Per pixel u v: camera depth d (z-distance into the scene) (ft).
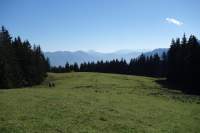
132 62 470.39
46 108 83.92
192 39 274.36
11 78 243.40
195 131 77.36
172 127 77.71
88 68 550.77
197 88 239.30
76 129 63.46
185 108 118.01
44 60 384.06
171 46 308.81
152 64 424.87
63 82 257.75
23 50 286.66
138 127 71.61
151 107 107.86
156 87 233.55
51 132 59.31
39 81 295.89
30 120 68.03
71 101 101.40
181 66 274.77
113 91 169.68
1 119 67.10
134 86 228.43
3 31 273.75
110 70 500.33
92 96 123.85
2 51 245.04
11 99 96.73
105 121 74.54
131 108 99.55
